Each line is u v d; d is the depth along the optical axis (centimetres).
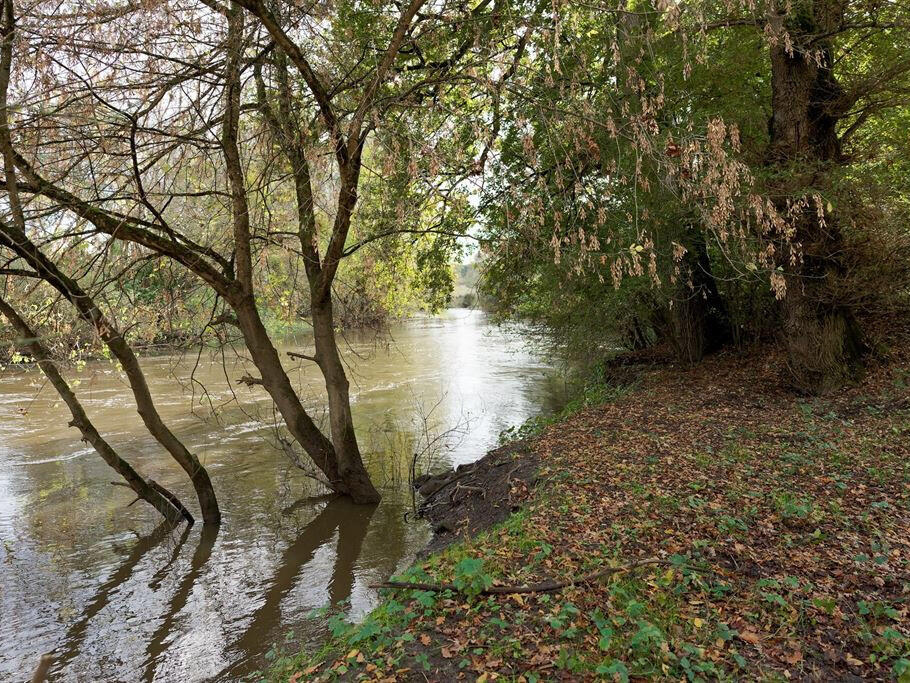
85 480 1222
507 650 438
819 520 652
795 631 459
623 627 461
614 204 1166
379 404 1852
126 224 878
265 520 1023
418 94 868
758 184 1086
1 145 769
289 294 1176
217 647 651
